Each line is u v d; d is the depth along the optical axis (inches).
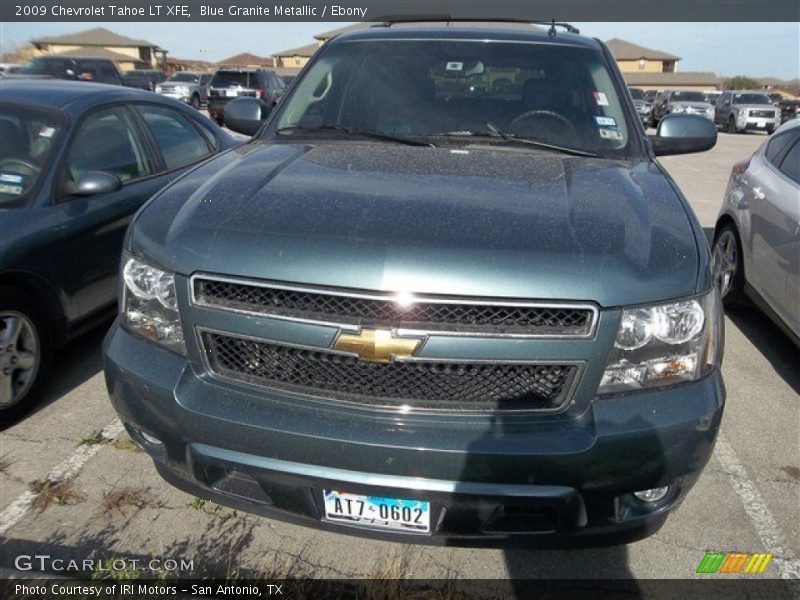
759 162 193.0
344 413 79.0
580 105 126.9
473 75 131.8
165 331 86.0
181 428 83.2
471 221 81.9
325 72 138.6
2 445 125.1
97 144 160.4
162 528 104.5
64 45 2733.8
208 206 88.6
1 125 150.4
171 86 1116.5
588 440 75.9
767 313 172.1
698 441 79.4
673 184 105.2
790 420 142.9
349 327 75.9
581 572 98.4
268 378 82.0
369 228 80.4
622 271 76.7
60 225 141.4
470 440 76.1
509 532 80.6
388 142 122.7
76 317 147.6
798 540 105.7
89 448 124.5
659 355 78.7
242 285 79.6
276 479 81.0
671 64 2893.7
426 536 81.6
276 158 109.2
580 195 92.7
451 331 75.0
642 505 83.6
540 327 75.5
